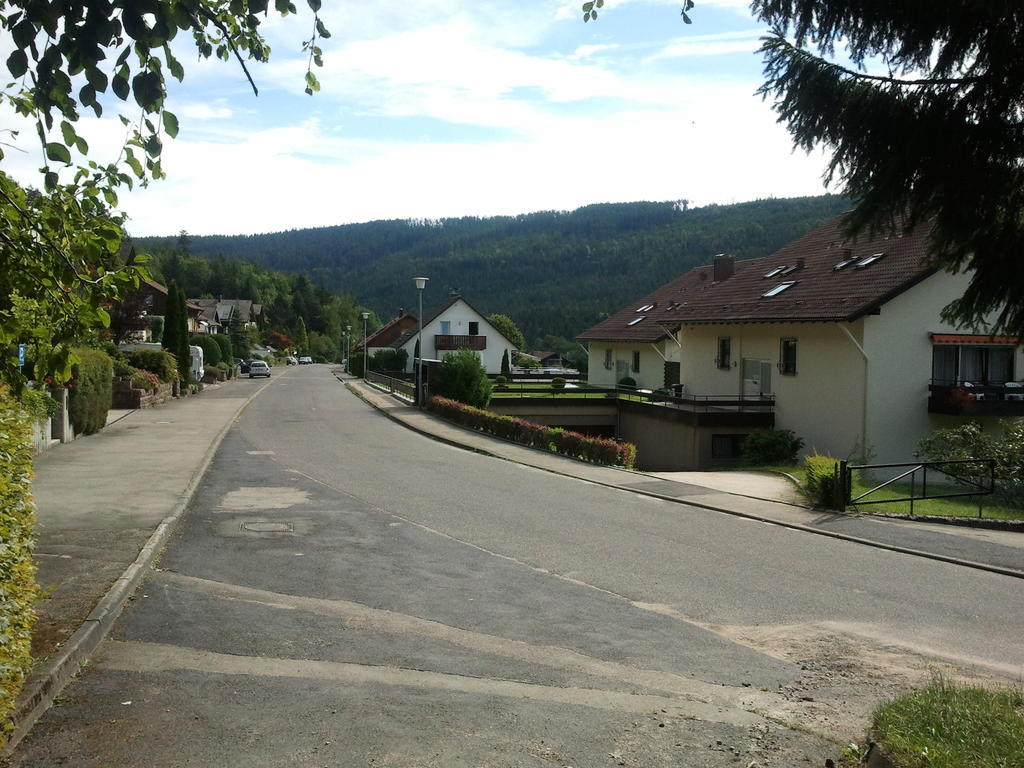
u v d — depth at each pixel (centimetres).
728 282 3472
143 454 1886
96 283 392
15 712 477
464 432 2777
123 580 820
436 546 1118
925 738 461
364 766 462
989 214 508
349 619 770
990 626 813
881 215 546
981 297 534
